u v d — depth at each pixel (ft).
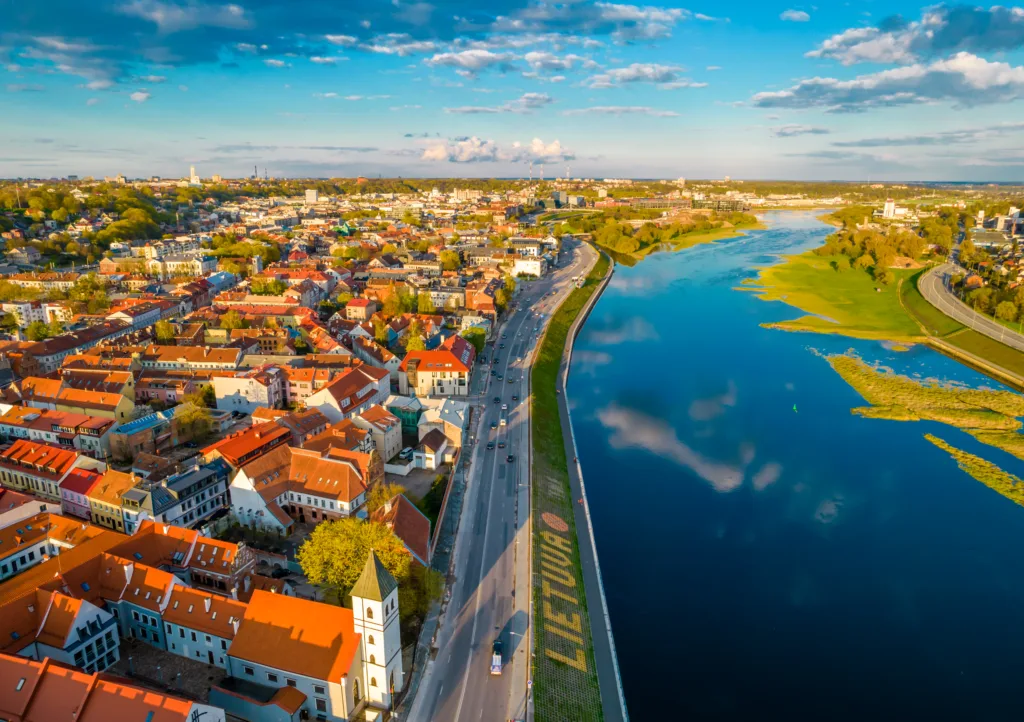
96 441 633.20
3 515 467.11
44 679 304.91
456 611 442.91
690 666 428.97
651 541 563.07
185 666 379.55
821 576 523.70
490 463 649.20
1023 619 483.51
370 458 554.46
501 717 362.53
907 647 453.17
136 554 423.64
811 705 400.88
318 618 359.46
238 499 526.16
